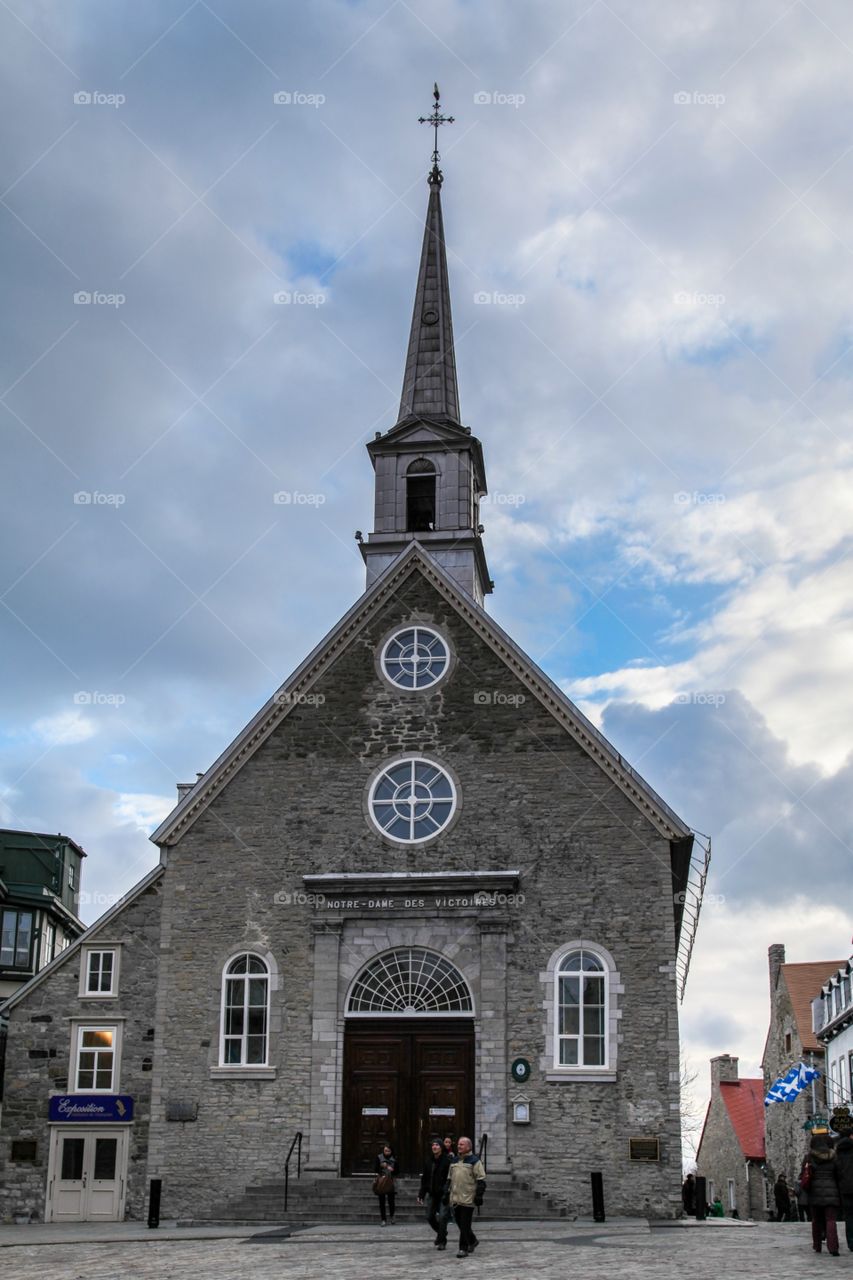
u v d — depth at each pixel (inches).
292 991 1314.0
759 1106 2866.6
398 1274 787.4
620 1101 1236.5
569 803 1327.5
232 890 1354.6
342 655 1413.6
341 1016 1300.4
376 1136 1272.1
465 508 1556.3
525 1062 1256.2
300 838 1362.0
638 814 1312.7
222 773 1389.0
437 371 1674.5
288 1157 1224.2
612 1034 1254.9
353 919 1325.0
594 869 1304.1
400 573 1428.4
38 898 1957.4
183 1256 922.7
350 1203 1198.9
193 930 1349.7
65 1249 994.1
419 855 1338.6
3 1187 1322.6
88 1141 1331.2
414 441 1578.5
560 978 1283.2
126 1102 1332.4
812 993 2470.5
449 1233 1050.1
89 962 1382.9
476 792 1347.2
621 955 1278.3
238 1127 1283.2
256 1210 1197.1
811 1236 975.0
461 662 1390.3
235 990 1328.7
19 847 2030.0
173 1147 1286.9
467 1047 1283.2
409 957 1312.7
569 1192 1219.2
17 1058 1359.5
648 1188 1211.2
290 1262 867.4
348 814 1363.2
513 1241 986.7
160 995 1332.4
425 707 1381.6
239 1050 1310.3
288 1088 1285.7
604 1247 930.1
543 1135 1235.9
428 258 1755.7
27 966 1930.4
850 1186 840.3
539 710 1360.7
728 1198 2849.4
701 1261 828.6
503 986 1279.5
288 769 1384.1
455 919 1310.3
